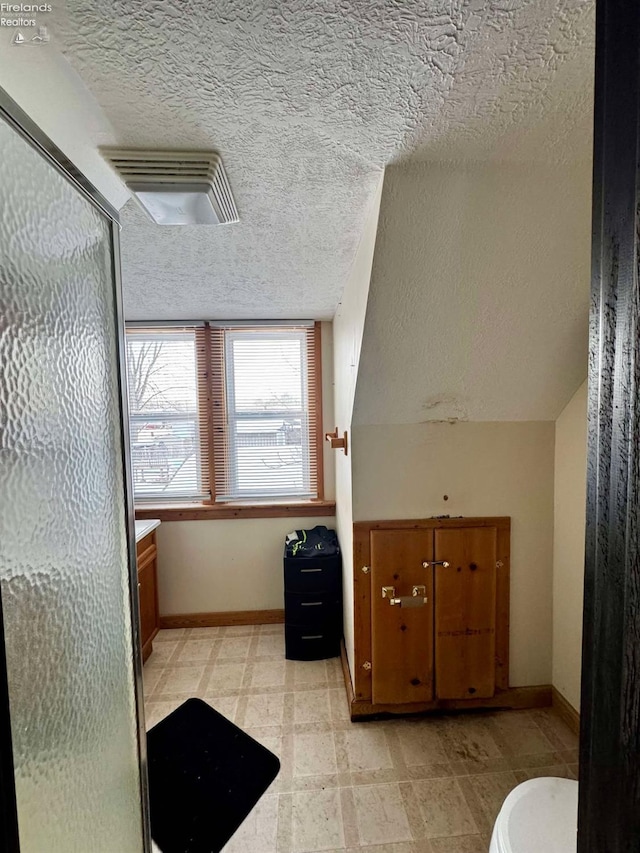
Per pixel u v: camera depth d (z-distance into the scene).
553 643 1.96
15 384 0.61
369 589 1.91
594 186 0.40
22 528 0.62
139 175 1.04
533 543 1.94
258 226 1.39
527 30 0.68
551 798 1.02
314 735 1.79
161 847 1.30
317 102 0.83
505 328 1.52
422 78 0.78
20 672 0.60
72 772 0.74
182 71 0.74
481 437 1.91
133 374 2.82
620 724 0.38
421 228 1.20
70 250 0.78
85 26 0.64
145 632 2.42
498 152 1.01
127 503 1.02
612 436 0.38
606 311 0.39
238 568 2.81
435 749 1.71
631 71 0.35
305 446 2.91
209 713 1.92
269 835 1.35
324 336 2.85
